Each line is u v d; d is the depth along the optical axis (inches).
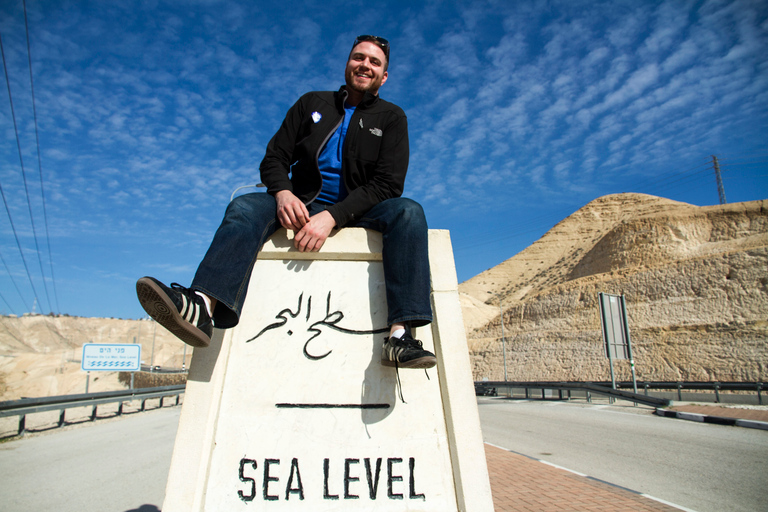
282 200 83.5
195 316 68.9
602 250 3097.9
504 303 4185.5
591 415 675.4
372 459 70.8
